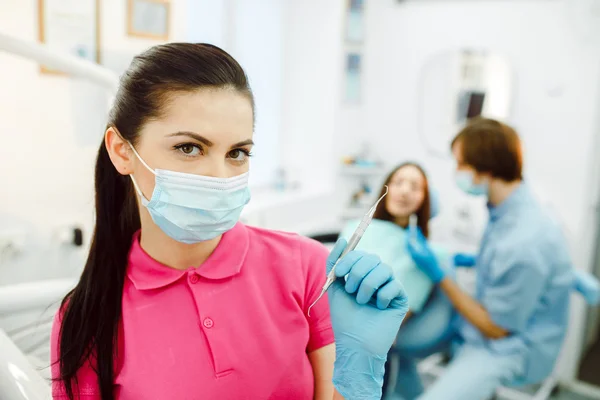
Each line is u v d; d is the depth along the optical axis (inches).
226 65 21.5
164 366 23.0
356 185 116.0
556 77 88.9
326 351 26.0
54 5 62.7
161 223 23.5
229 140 21.9
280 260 26.0
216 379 22.8
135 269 24.7
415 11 103.8
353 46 106.7
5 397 26.1
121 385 23.5
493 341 63.2
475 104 98.5
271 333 24.3
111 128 23.9
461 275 86.6
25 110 63.2
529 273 58.5
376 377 21.1
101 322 24.1
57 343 25.2
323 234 86.1
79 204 70.1
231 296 24.1
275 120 111.0
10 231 63.5
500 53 94.3
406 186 65.2
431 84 104.0
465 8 97.5
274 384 24.1
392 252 60.7
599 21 83.3
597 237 90.9
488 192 64.0
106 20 68.2
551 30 88.4
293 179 112.9
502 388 89.8
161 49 22.2
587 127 86.8
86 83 67.9
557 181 91.0
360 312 21.2
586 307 94.2
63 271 69.2
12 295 40.8
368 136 116.0
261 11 101.5
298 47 108.3
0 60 60.3
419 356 68.9
